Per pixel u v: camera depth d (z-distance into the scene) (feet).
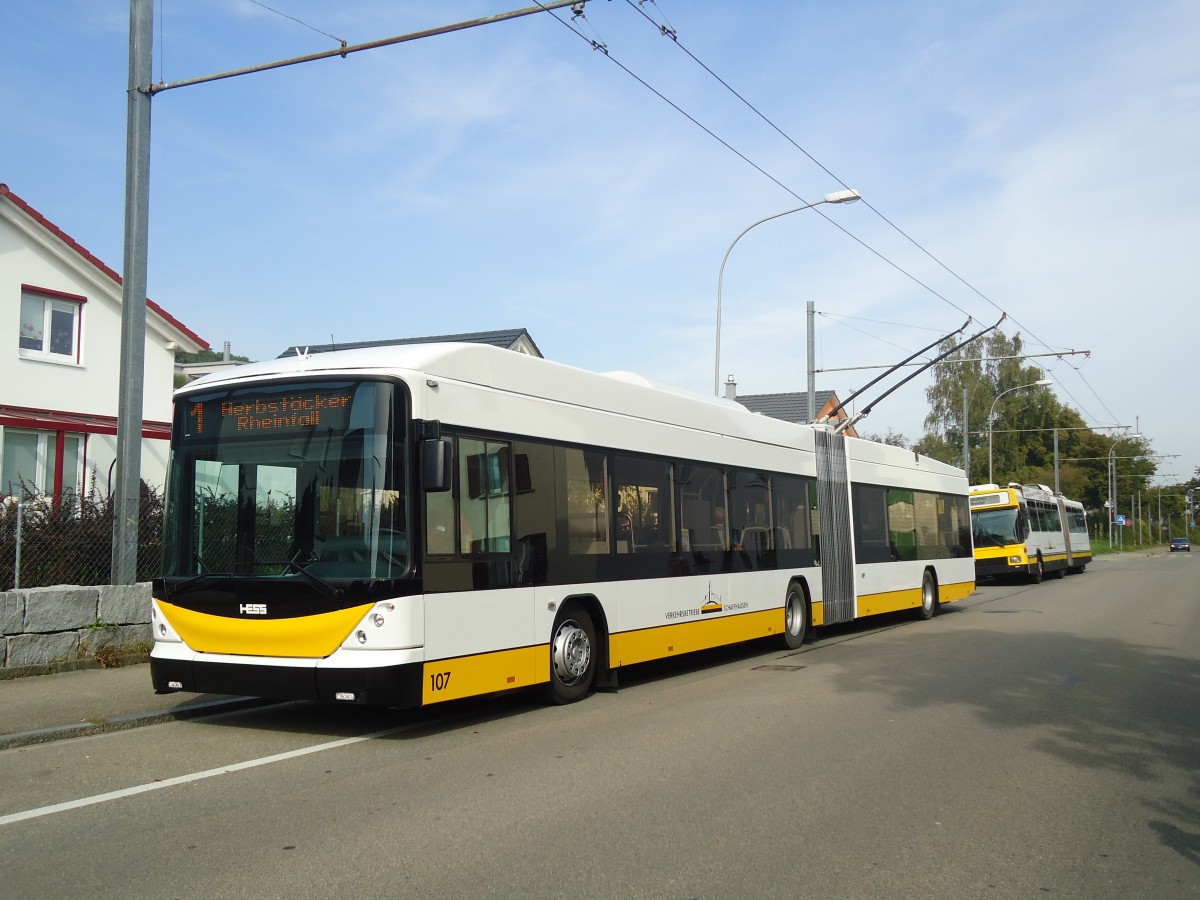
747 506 42.65
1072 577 121.80
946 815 19.15
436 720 28.32
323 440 25.08
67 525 39.29
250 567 25.12
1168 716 29.58
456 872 15.46
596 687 33.12
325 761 23.09
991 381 214.69
